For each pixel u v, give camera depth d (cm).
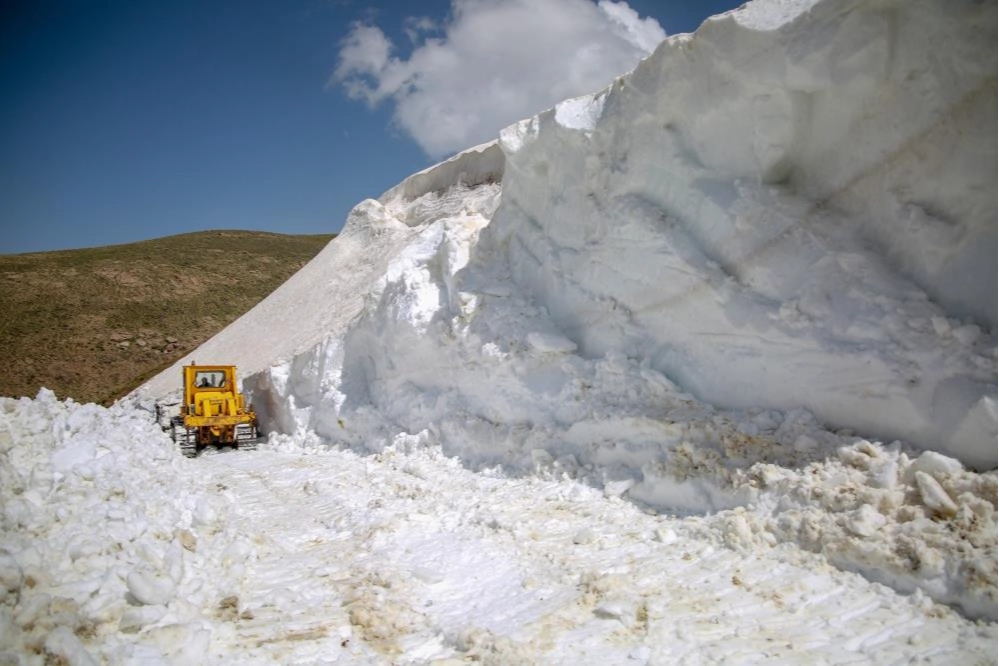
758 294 669
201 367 1570
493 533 616
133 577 405
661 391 722
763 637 388
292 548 629
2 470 550
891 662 353
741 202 695
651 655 378
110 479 639
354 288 2020
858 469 517
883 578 432
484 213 1302
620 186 852
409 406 1089
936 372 523
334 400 1288
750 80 673
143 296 4800
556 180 971
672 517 592
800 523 493
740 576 466
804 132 670
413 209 2208
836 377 584
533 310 946
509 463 830
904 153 592
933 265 566
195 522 610
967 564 397
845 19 595
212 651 390
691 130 773
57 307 4422
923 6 555
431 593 504
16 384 3444
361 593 495
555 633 416
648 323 783
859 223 632
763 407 640
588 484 701
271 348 2069
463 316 999
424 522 674
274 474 1038
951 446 499
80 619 370
